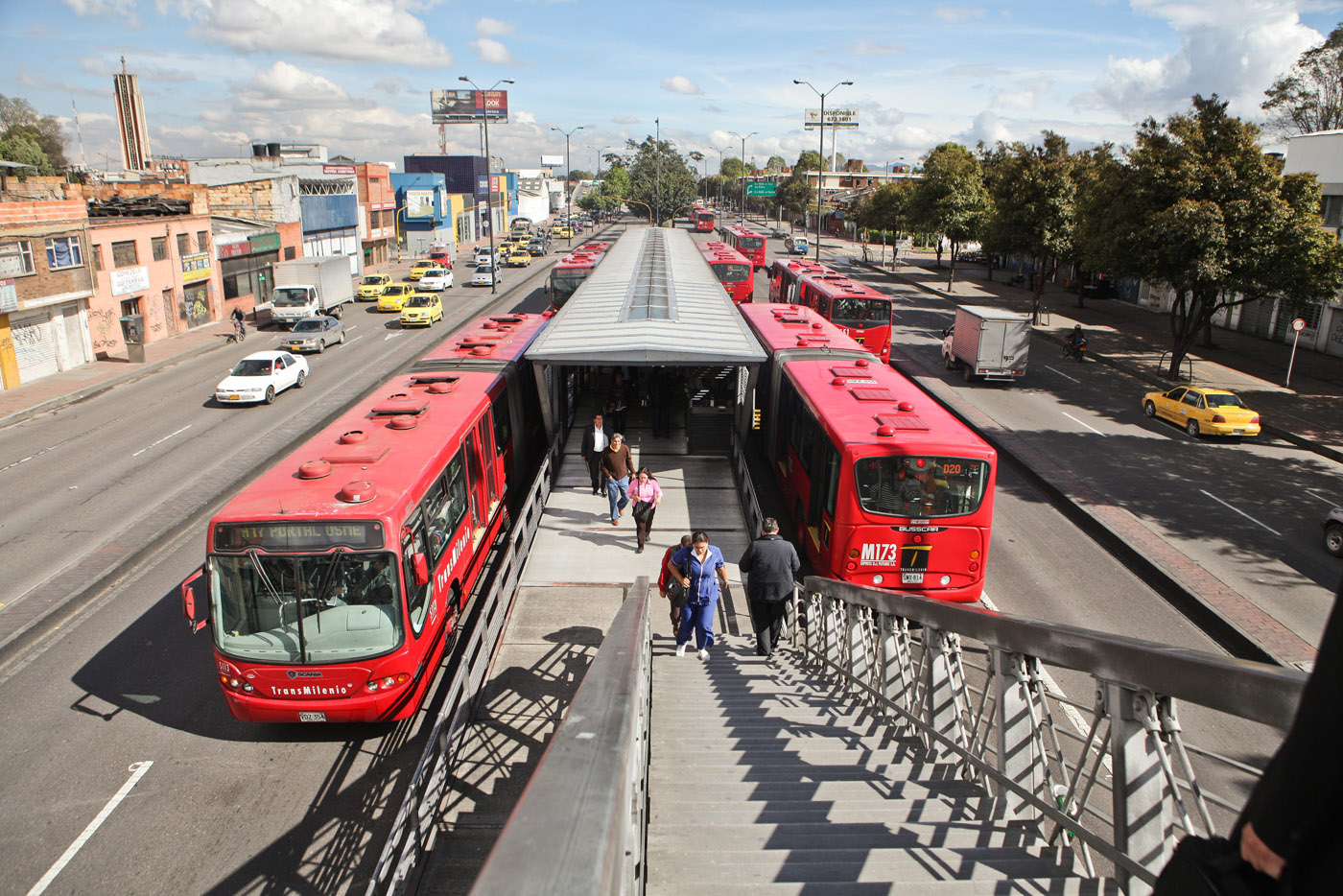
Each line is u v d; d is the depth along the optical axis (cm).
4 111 9175
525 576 1418
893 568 1258
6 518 1778
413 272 5816
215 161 7250
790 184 12825
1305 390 3091
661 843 506
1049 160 4656
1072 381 3334
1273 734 1031
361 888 812
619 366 1964
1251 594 1486
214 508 1878
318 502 989
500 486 1595
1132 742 354
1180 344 3256
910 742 716
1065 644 402
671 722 816
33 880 817
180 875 825
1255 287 3052
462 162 10506
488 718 1035
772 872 443
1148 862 353
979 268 7656
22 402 2733
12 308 2908
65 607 1383
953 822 496
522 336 2030
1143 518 1862
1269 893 109
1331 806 101
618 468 1602
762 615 1143
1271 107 5647
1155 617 1425
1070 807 411
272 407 2766
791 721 813
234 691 971
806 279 3547
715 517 1667
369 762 1005
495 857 125
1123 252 3197
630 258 2980
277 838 877
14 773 979
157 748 1028
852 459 1230
